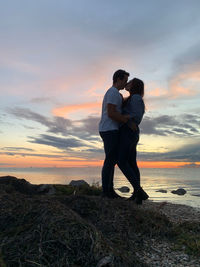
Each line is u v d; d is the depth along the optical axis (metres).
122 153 4.59
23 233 2.42
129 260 2.21
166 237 3.00
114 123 4.61
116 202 3.77
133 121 4.58
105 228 3.04
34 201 3.18
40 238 2.29
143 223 3.23
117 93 4.52
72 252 2.16
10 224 2.68
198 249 2.54
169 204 5.09
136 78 4.97
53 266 2.01
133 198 4.73
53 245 2.21
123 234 2.92
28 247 2.20
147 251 2.59
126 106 4.79
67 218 2.55
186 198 10.34
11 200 3.27
